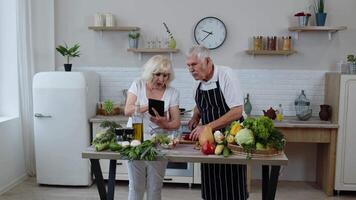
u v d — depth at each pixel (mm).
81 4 4641
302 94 4422
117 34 4652
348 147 3980
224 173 2705
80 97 4043
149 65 2523
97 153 2168
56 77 4051
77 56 4480
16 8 4273
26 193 4000
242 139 2084
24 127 4473
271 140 2113
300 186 4398
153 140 2275
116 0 4605
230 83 2535
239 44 4523
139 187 2564
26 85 4426
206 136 2213
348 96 3916
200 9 4523
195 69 2488
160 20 4578
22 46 4363
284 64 4520
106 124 2498
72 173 4164
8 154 4133
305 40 4469
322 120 4191
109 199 2475
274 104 4555
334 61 4465
